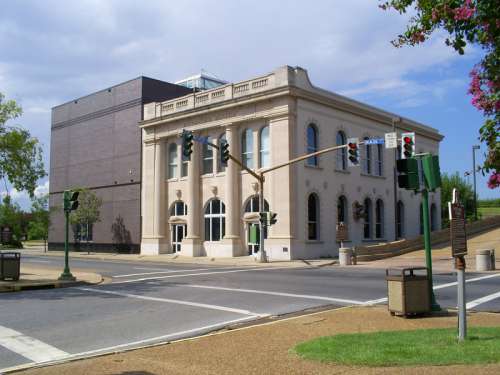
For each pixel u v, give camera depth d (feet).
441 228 180.04
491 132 19.04
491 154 18.86
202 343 26.86
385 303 42.06
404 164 34.81
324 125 119.34
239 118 119.34
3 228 72.54
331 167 120.37
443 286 53.21
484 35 18.54
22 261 116.06
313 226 115.14
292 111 110.83
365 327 30.25
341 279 62.95
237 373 20.66
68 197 65.26
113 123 157.48
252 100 115.03
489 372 18.88
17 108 66.44
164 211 139.23
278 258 108.27
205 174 129.29
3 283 58.39
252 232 104.01
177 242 135.85
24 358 25.73
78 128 172.76
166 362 22.95
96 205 155.22
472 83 19.63
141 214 146.00
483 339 24.95
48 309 41.32
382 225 138.82
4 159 65.51
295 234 108.58
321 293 49.03
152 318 36.63
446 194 220.43
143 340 29.55
